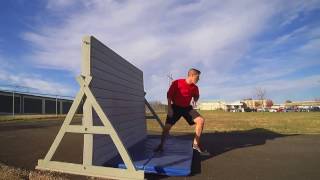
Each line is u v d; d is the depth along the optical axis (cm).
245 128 1545
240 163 576
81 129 456
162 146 630
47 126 1337
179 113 621
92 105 455
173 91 613
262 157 646
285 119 2666
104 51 542
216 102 11094
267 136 1114
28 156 564
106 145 514
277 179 466
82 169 447
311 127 1648
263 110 8388
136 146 704
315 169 536
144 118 886
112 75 588
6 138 829
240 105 10075
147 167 470
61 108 3753
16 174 414
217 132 1286
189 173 465
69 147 680
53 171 454
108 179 430
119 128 621
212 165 553
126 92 695
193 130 1378
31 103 3306
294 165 568
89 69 471
